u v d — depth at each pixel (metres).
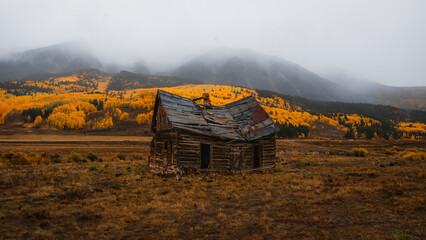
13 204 9.49
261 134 20.16
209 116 20.70
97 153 43.78
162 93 20.33
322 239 6.64
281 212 8.94
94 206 9.70
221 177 16.50
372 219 8.07
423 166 21.23
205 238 6.81
